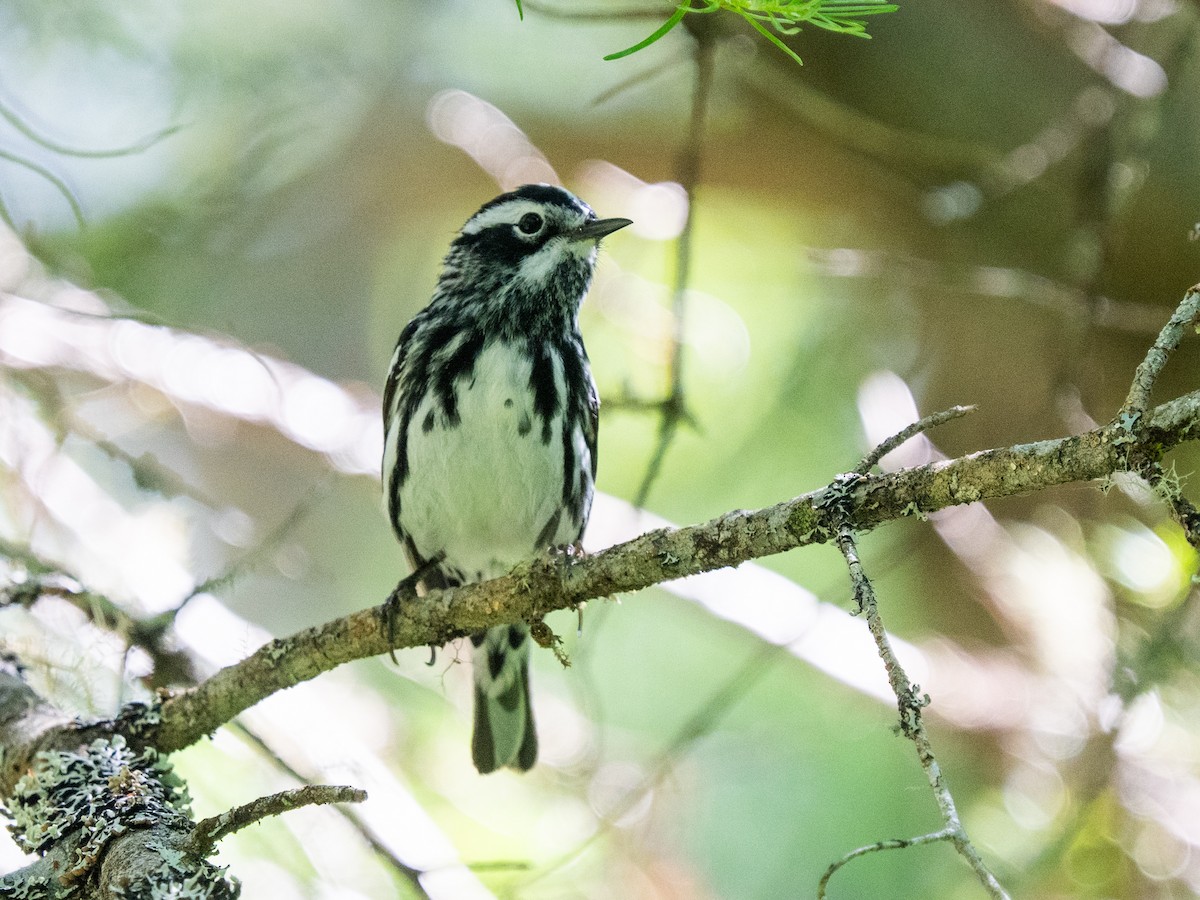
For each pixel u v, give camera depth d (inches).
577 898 468.4
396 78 669.9
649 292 540.7
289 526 401.7
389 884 414.9
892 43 517.7
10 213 515.2
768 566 554.6
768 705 545.6
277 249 711.1
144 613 387.2
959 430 554.3
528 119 646.5
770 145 588.7
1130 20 480.4
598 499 519.2
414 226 748.0
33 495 436.8
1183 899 432.8
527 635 406.9
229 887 248.4
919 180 543.2
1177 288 502.9
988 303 549.3
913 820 500.4
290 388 543.2
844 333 567.2
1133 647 443.5
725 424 557.0
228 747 418.0
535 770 494.6
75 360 522.9
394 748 495.8
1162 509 454.6
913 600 548.7
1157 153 485.7
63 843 265.3
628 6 569.0
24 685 329.1
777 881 509.0
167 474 459.2
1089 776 438.9
